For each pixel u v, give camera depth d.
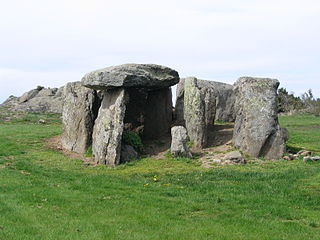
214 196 12.70
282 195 12.66
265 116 19.64
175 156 19.45
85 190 13.32
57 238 8.89
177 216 10.73
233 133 21.16
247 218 10.46
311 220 10.31
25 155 19.72
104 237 9.04
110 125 19.25
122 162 19.05
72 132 21.91
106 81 19.52
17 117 41.06
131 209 11.19
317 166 17.50
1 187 13.27
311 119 46.00
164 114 23.42
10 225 9.62
